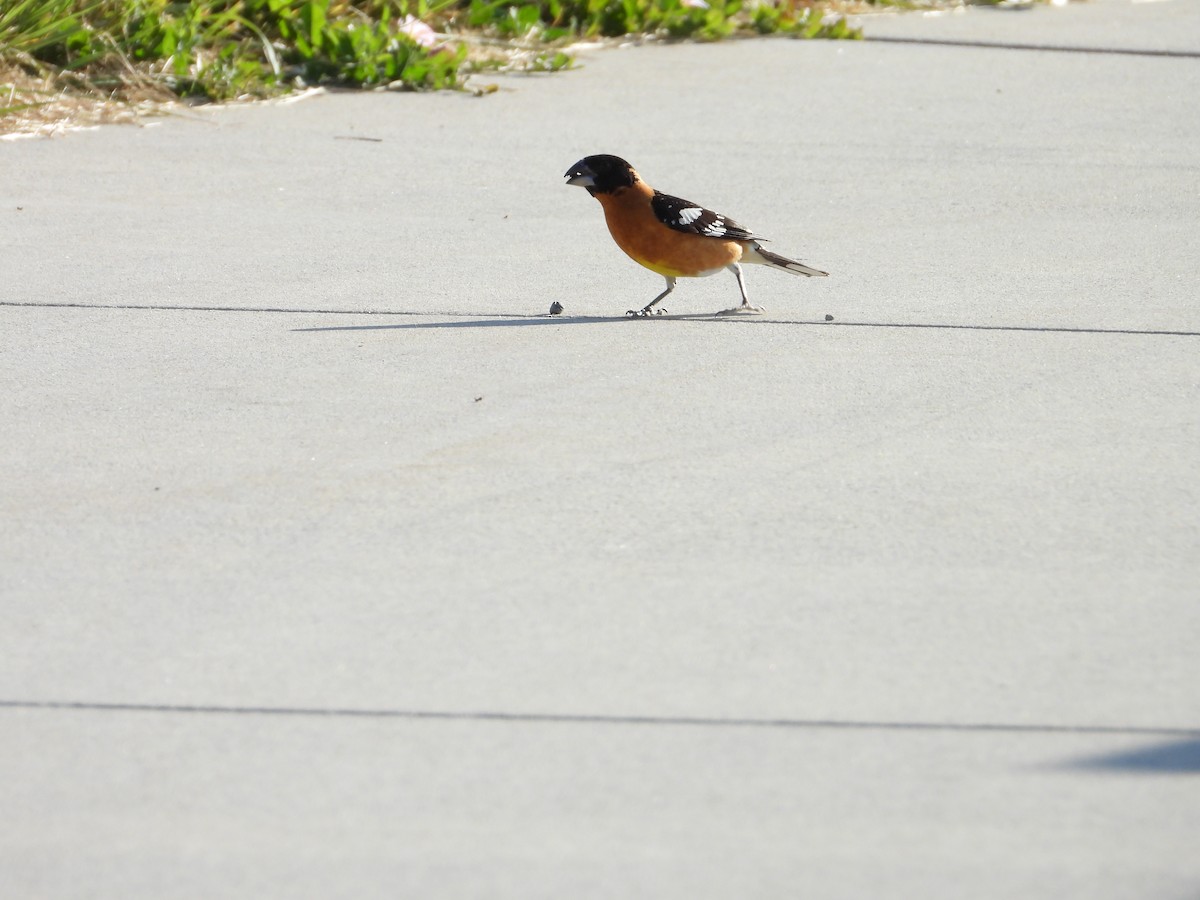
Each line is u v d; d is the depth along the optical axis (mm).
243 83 22625
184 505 9812
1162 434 11195
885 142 21328
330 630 8219
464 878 6141
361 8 25625
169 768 6938
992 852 6312
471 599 8594
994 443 11008
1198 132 22078
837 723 7324
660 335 13609
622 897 6016
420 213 17594
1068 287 15070
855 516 9742
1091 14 31609
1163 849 6332
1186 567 9031
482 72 24859
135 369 12367
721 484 10234
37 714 7387
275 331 13438
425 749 7098
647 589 8719
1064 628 8281
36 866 6223
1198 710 7449
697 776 6879
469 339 13352
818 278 15516
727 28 28000
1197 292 14867
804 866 6219
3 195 17578
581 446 10898
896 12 31234
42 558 9055
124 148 19766
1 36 21625
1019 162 20359
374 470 10422
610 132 21438
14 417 11281
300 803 6664
